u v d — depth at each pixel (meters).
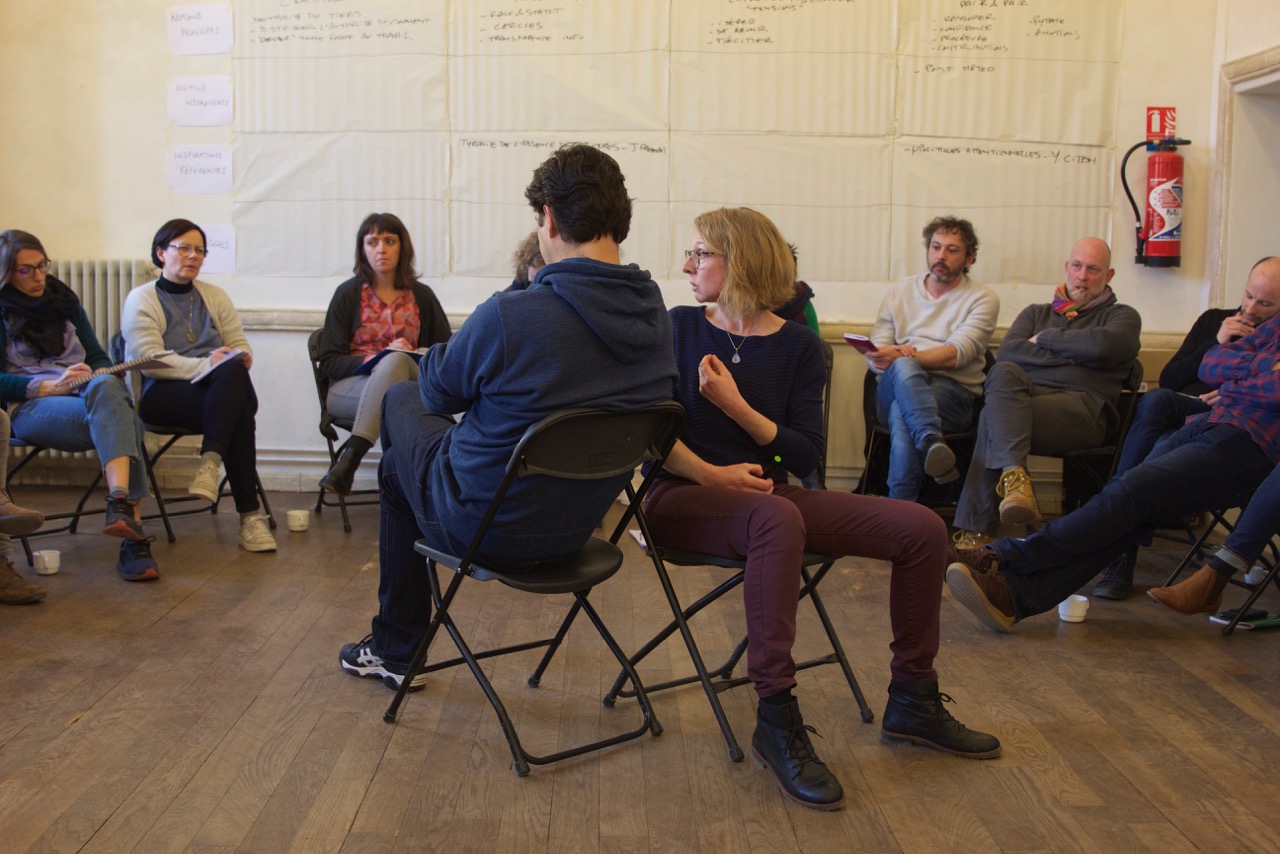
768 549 2.06
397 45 4.53
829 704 2.50
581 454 1.95
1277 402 3.04
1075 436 3.87
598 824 1.93
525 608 3.15
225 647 2.78
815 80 4.45
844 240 4.53
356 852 1.82
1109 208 4.50
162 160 4.66
